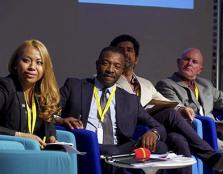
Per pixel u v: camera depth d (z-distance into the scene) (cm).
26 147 298
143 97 483
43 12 595
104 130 418
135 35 620
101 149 398
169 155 371
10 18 588
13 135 332
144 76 624
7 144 283
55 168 279
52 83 358
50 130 357
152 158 360
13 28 588
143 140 405
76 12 604
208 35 639
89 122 417
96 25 610
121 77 478
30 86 354
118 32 616
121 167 368
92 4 609
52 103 357
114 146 405
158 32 627
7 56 587
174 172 421
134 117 427
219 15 640
